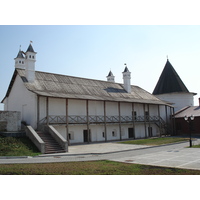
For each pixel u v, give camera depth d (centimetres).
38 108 2131
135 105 3191
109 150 1714
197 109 3472
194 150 1620
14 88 2550
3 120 1908
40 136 1819
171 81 4250
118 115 2923
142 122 3034
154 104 3388
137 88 3684
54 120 2186
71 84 2684
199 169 899
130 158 1288
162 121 3384
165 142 2261
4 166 996
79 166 990
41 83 2381
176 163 1071
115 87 3269
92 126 2622
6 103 2714
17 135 1778
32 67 2350
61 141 1719
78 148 1909
